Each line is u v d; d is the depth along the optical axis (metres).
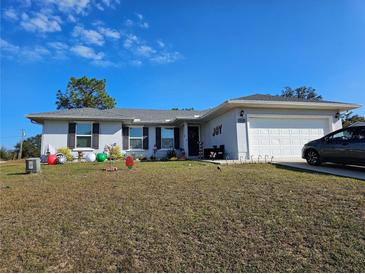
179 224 3.72
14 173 9.33
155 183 6.34
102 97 34.31
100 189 5.86
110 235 3.39
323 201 4.51
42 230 3.57
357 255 2.84
